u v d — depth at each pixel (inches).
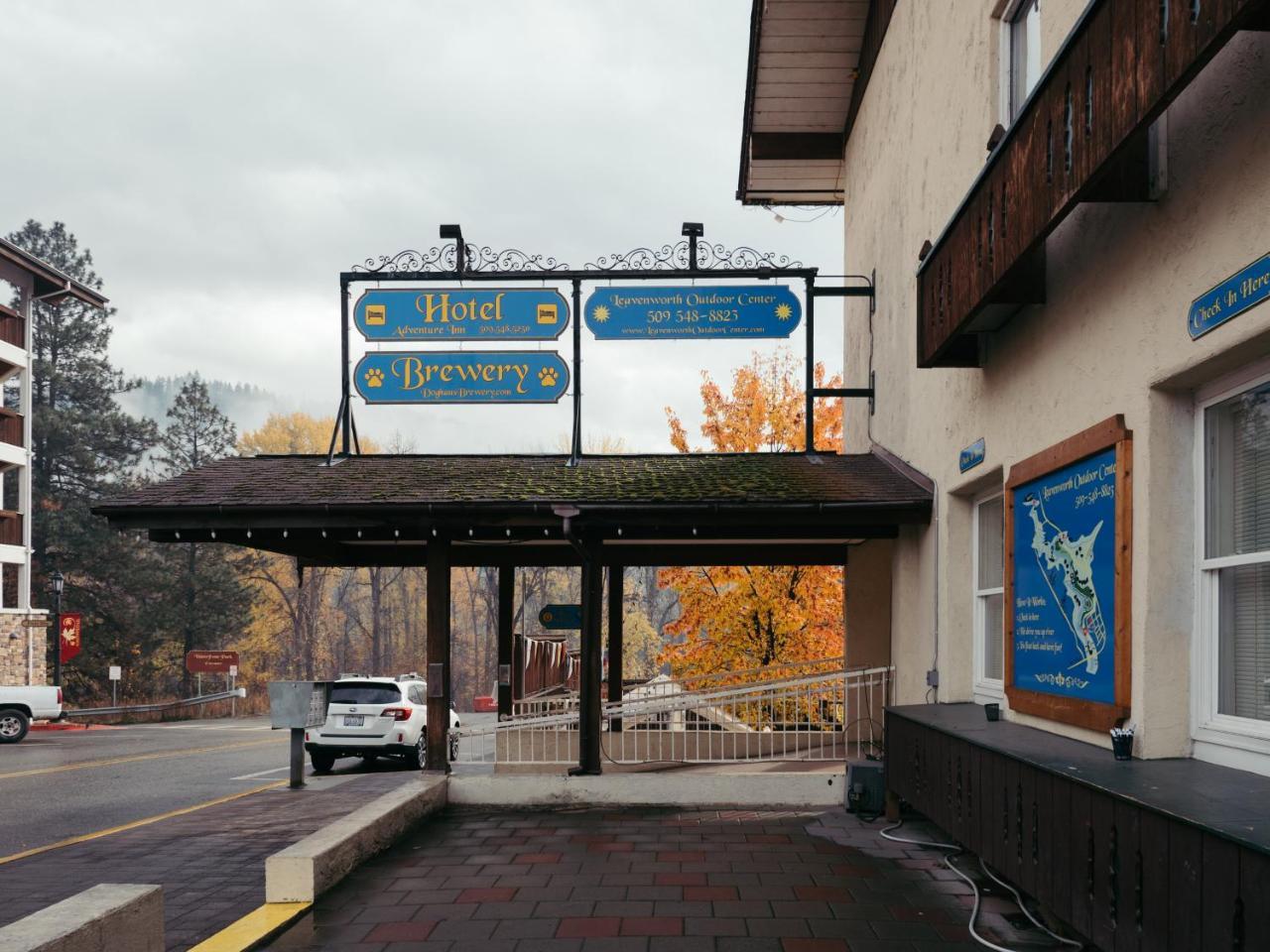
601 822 325.1
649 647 1978.3
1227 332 150.1
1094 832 150.2
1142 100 141.4
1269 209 138.9
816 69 509.4
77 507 1828.2
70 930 130.0
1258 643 159.6
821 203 616.1
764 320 435.5
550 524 351.6
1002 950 188.9
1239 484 165.6
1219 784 147.4
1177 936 125.2
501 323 427.2
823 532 372.2
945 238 260.2
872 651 443.5
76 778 544.4
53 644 1747.0
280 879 224.1
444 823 324.8
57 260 1993.1
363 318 430.3
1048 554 224.8
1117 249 189.6
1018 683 246.1
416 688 660.1
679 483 370.6
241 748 767.1
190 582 1947.6
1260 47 140.8
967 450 292.0
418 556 459.8
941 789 245.9
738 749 400.2
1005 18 279.9
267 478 391.2
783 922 210.1
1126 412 185.5
